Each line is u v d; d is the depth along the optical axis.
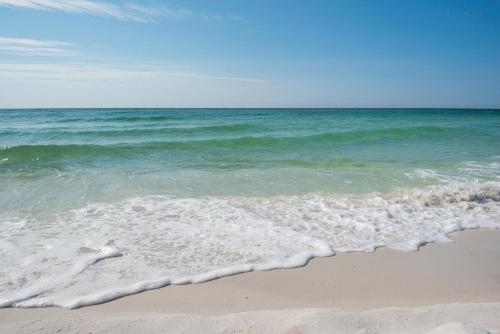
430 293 3.43
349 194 7.04
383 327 2.59
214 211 5.85
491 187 7.45
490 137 18.53
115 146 11.54
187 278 3.59
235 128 19.84
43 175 8.16
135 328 2.62
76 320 2.76
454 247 4.59
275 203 6.38
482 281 3.70
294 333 2.49
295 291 3.41
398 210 6.03
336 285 3.54
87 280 3.48
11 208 5.77
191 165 9.82
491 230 5.23
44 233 4.73
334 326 2.58
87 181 7.71
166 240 4.57
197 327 2.63
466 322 2.68
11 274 3.54
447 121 34.66
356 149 13.54
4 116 37.28
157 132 17.53
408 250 4.45
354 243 4.61
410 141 16.44
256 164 10.11
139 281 3.50
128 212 5.72
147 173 8.70
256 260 4.04
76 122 26.45
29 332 2.56
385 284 3.58
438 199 6.56
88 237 4.62
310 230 5.03
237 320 2.74
